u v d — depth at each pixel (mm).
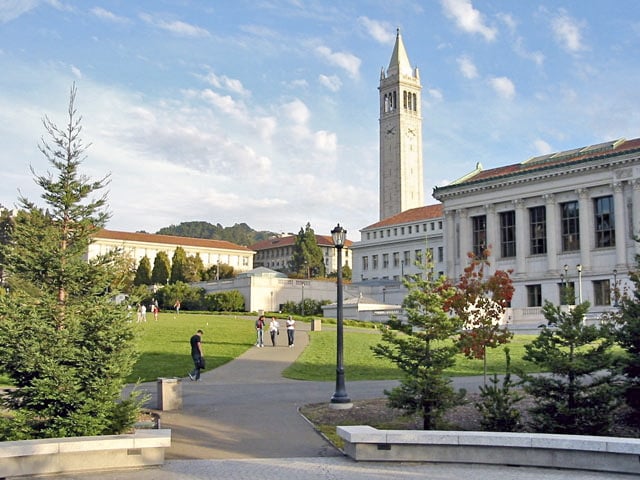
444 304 21969
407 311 19672
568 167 82312
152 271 143625
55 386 17016
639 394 18750
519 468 15547
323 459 16469
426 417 19109
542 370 22234
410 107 172875
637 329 18547
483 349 23172
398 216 147000
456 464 15914
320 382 30938
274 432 19672
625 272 76125
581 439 15297
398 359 19484
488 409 18672
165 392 23219
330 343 46500
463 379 30016
